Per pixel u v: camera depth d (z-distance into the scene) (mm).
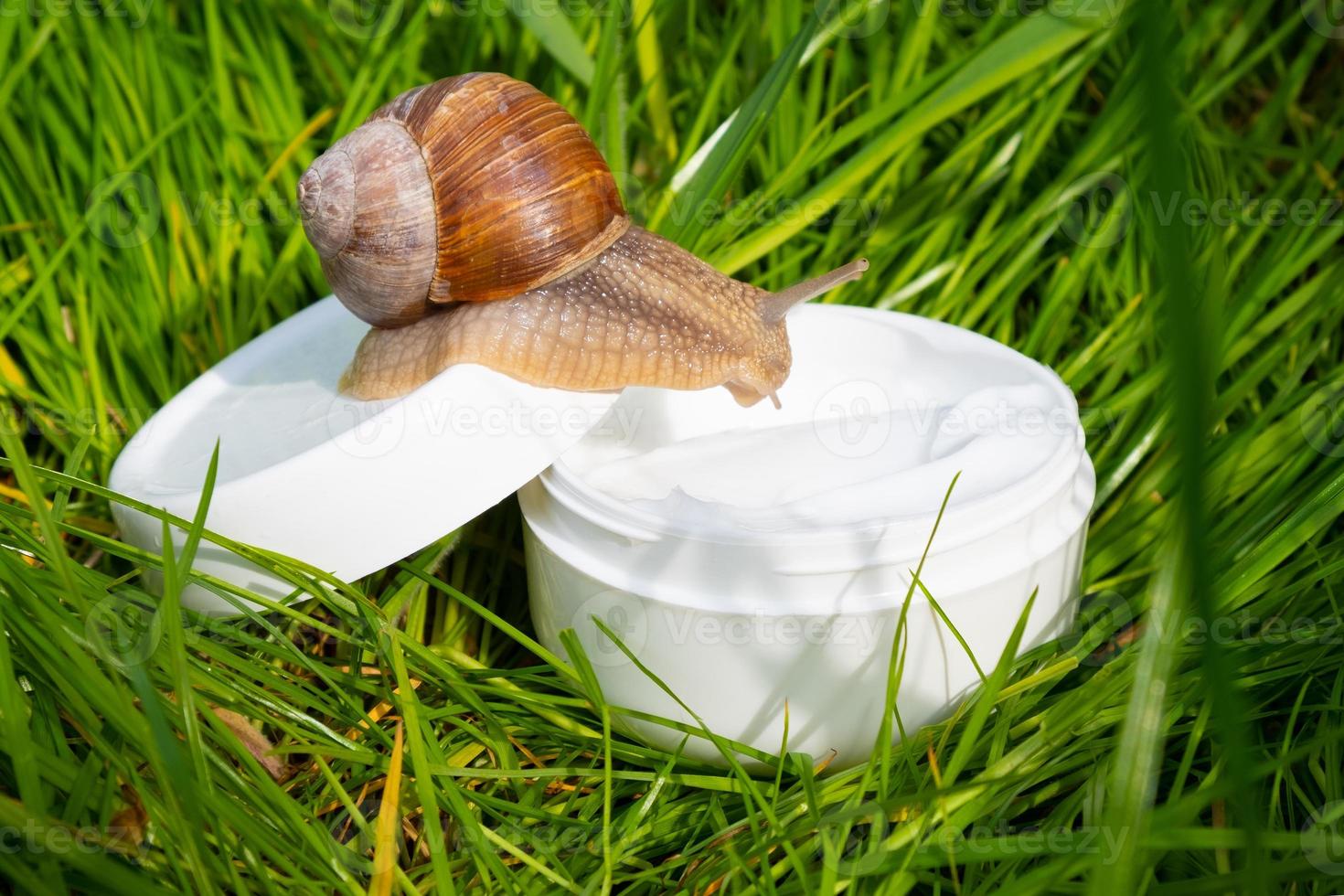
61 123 283
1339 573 226
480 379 220
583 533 215
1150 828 189
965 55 267
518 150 223
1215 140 291
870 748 211
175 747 182
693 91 298
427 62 307
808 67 296
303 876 191
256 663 220
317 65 298
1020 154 281
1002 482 210
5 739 190
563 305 226
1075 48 275
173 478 234
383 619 219
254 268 285
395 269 226
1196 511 132
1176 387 127
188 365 277
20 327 267
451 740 220
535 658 240
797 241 291
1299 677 217
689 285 233
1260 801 208
